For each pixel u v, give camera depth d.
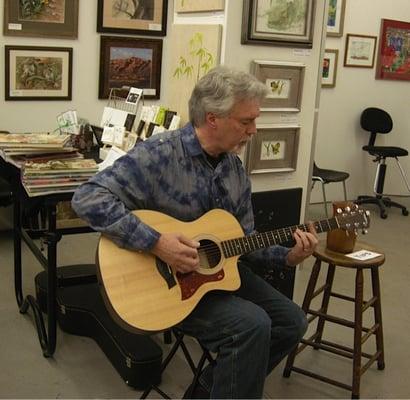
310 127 2.76
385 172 5.47
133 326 1.63
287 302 1.89
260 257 1.99
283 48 2.57
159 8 4.42
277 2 2.46
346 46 5.31
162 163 1.77
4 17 3.87
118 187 1.75
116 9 4.25
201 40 2.48
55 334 2.48
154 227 1.75
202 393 1.91
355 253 2.33
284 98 2.61
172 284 1.71
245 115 1.73
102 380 2.36
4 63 3.94
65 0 4.04
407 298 3.37
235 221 1.87
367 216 2.02
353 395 2.30
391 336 2.87
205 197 1.84
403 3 5.57
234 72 1.73
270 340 1.75
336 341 2.77
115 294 1.66
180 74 2.62
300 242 1.88
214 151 1.83
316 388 2.38
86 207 1.71
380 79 5.64
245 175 1.97
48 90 4.12
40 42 4.04
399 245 4.40
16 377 2.34
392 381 2.47
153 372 2.30
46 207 2.29
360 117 5.59
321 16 2.67
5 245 3.76
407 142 6.00
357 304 2.28
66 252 3.71
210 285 1.75
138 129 2.55
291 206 2.74
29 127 4.12
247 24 2.40
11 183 2.55
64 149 2.46
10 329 2.72
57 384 2.31
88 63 4.24
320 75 2.97
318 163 5.50
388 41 5.56
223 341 1.67
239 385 1.65
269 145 2.62
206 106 1.73
